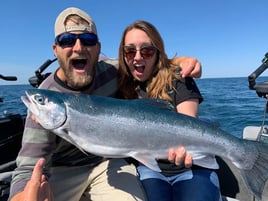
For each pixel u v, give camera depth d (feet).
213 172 2.73
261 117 9.85
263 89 2.89
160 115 2.31
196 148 2.36
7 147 3.43
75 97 2.23
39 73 3.59
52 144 2.49
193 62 2.93
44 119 2.19
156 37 2.87
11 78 3.37
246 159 2.44
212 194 2.51
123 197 2.53
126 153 2.30
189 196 2.49
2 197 2.87
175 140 2.32
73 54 2.51
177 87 2.85
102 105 2.25
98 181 2.75
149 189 2.60
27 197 1.79
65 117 2.18
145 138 2.28
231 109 11.98
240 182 3.11
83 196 2.89
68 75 2.57
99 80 2.83
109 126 2.24
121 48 2.95
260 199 2.38
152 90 2.87
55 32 2.57
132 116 2.26
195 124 2.35
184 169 2.72
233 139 2.41
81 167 2.80
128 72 2.96
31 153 2.38
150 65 2.90
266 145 2.48
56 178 2.74
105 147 2.27
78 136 2.24
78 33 2.49
